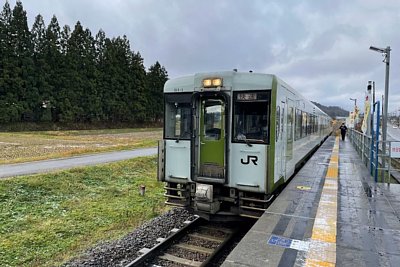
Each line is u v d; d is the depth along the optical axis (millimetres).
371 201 6934
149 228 8094
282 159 7645
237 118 6746
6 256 6398
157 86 75562
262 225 5285
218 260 6094
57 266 6012
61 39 53688
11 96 45188
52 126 51094
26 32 48594
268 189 6508
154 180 14844
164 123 7688
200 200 6945
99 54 61781
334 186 8367
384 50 13609
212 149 7027
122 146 26359
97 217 9172
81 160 17797
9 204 9523
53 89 50750
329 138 38719
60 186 11820
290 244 4500
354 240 4664
